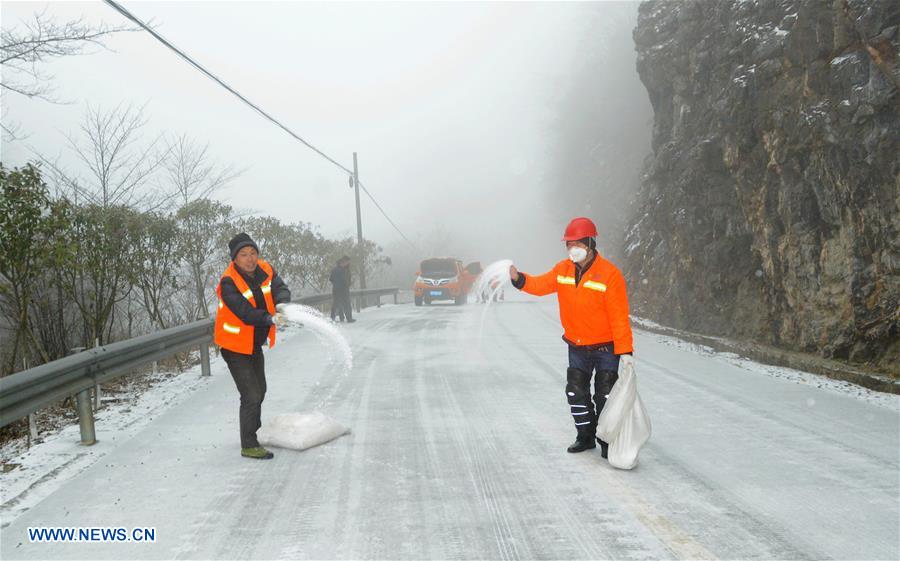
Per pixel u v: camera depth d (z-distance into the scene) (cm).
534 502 446
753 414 680
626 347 516
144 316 1326
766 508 429
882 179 820
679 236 1463
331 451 575
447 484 485
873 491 457
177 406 769
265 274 573
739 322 1195
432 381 891
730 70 1289
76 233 895
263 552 377
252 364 569
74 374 594
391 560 364
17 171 782
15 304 845
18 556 378
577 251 521
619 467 510
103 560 371
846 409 693
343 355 1136
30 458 570
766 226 1091
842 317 900
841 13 899
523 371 959
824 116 915
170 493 477
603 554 366
